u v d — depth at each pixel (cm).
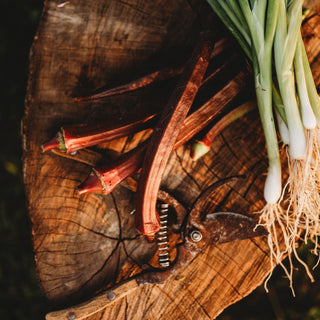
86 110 56
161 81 55
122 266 57
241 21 52
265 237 57
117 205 57
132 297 57
